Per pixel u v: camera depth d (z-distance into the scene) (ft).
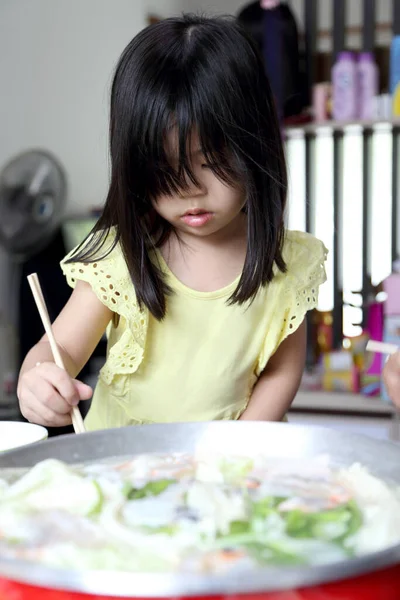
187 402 3.47
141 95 2.80
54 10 11.44
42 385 2.68
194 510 1.65
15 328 10.59
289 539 1.49
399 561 1.25
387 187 9.03
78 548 1.46
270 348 3.51
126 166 2.92
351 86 7.89
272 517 1.60
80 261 3.38
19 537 1.55
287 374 3.64
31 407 2.72
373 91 7.95
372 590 1.24
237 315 3.45
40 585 1.21
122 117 2.88
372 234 9.14
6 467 1.96
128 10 12.15
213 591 1.15
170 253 3.46
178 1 13.33
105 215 3.33
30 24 11.25
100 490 1.75
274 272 3.48
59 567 1.30
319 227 9.05
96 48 11.98
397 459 1.97
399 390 2.99
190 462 2.08
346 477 1.91
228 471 1.95
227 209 2.93
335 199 8.95
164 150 2.77
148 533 1.53
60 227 10.50
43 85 11.41
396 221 8.98
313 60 8.69
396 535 1.50
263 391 3.58
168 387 3.47
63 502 1.71
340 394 7.41
